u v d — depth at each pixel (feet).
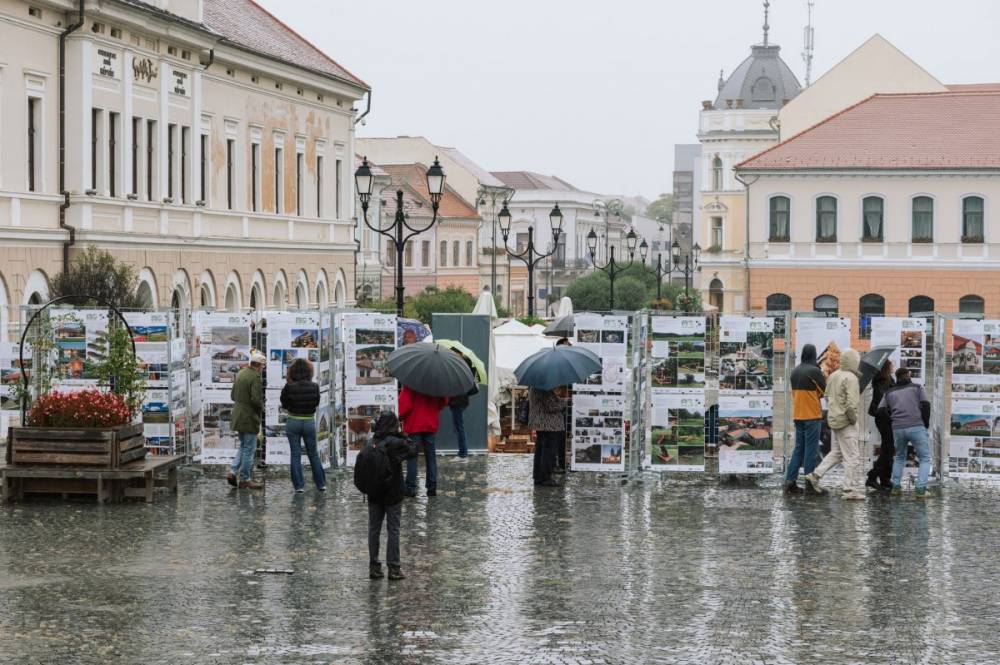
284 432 91.81
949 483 90.63
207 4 182.91
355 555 66.13
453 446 105.50
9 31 123.95
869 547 69.15
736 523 75.92
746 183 268.21
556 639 50.83
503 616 54.34
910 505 82.12
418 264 369.30
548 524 75.20
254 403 85.66
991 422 89.81
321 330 92.27
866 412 90.84
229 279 173.99
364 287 275.80
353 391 93.30
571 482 90.48
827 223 266.57
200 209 164.35
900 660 48.42
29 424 80.64
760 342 90.07
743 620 54.03
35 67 129.08
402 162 408.87
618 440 92.07
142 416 91.50
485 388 106.01
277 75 187.52
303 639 50.49
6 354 91.76
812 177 265.13
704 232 400.47
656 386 90.53
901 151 263.29
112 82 141.28
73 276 126.52
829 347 89.71
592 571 63.05
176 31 153.79
